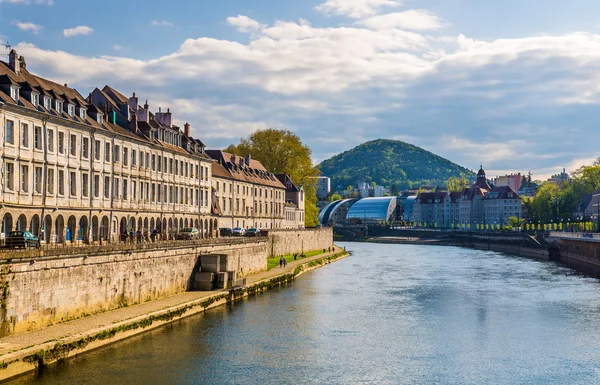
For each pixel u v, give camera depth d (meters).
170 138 96.62
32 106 61.41
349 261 141.88
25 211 59.00
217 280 74.25
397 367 47.12
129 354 46.94
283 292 82.44
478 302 75.75
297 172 175.38
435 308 71.31
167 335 53.38
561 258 154.38
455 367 47.34
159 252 64.25
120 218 77.94
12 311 43.03
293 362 47.66
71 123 66.75
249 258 93.06
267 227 151.12
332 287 88.94
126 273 58.03
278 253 128.25
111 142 75.62
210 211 111.75
